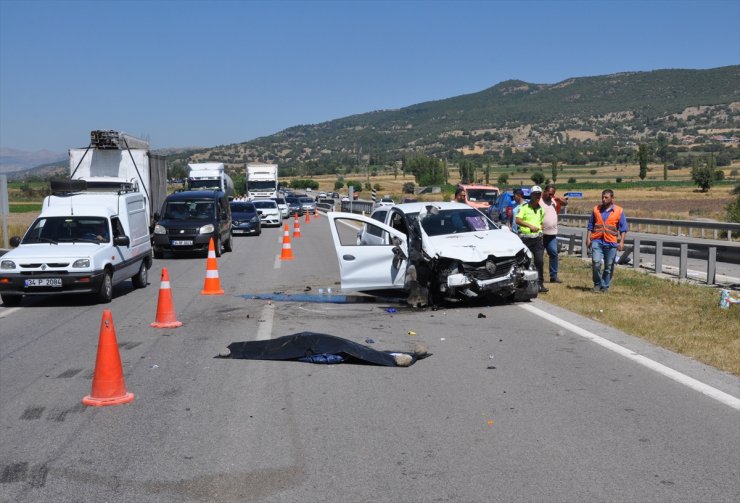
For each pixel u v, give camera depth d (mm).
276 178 55531
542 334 10133
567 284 15211
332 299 13844
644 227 39688
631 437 5848
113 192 16047
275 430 6141
